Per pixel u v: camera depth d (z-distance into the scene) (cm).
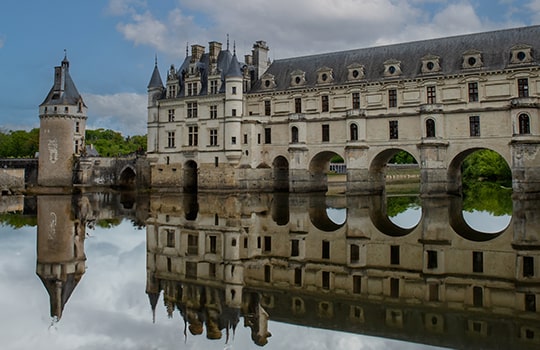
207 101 7900
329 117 7006
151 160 8475
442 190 6144
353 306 1853
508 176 10038
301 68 7662
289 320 1720
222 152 7725
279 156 7594
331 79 7106
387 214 4734
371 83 6644
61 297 2084
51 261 2797
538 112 5572
